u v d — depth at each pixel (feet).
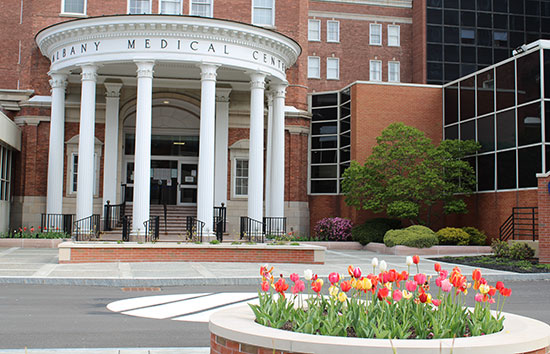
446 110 105.50
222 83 103.60
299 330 19.61
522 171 83.71
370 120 104.27
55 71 88.38
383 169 96.07
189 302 42.60
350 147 106.83
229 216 102.99
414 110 105.70
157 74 96.73
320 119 115.55
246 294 46.88
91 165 82.94
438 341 17.66
